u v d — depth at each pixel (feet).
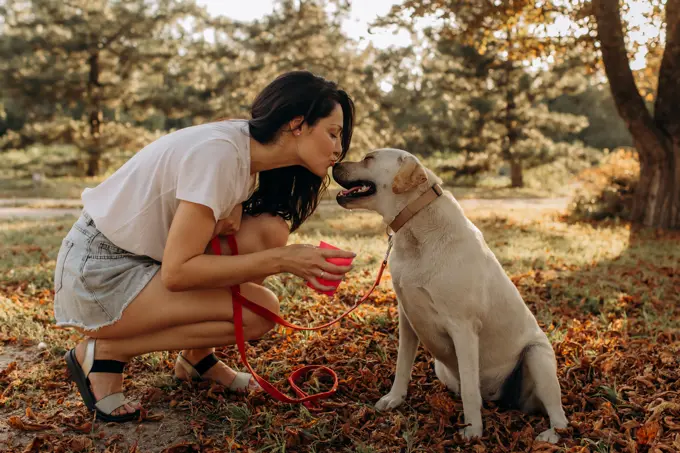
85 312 8.51
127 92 83.15
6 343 12.70
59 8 78.95
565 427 9.14
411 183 9.04
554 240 30.50
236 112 81.66
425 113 101.96
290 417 9.38
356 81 79.10
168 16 81.35
